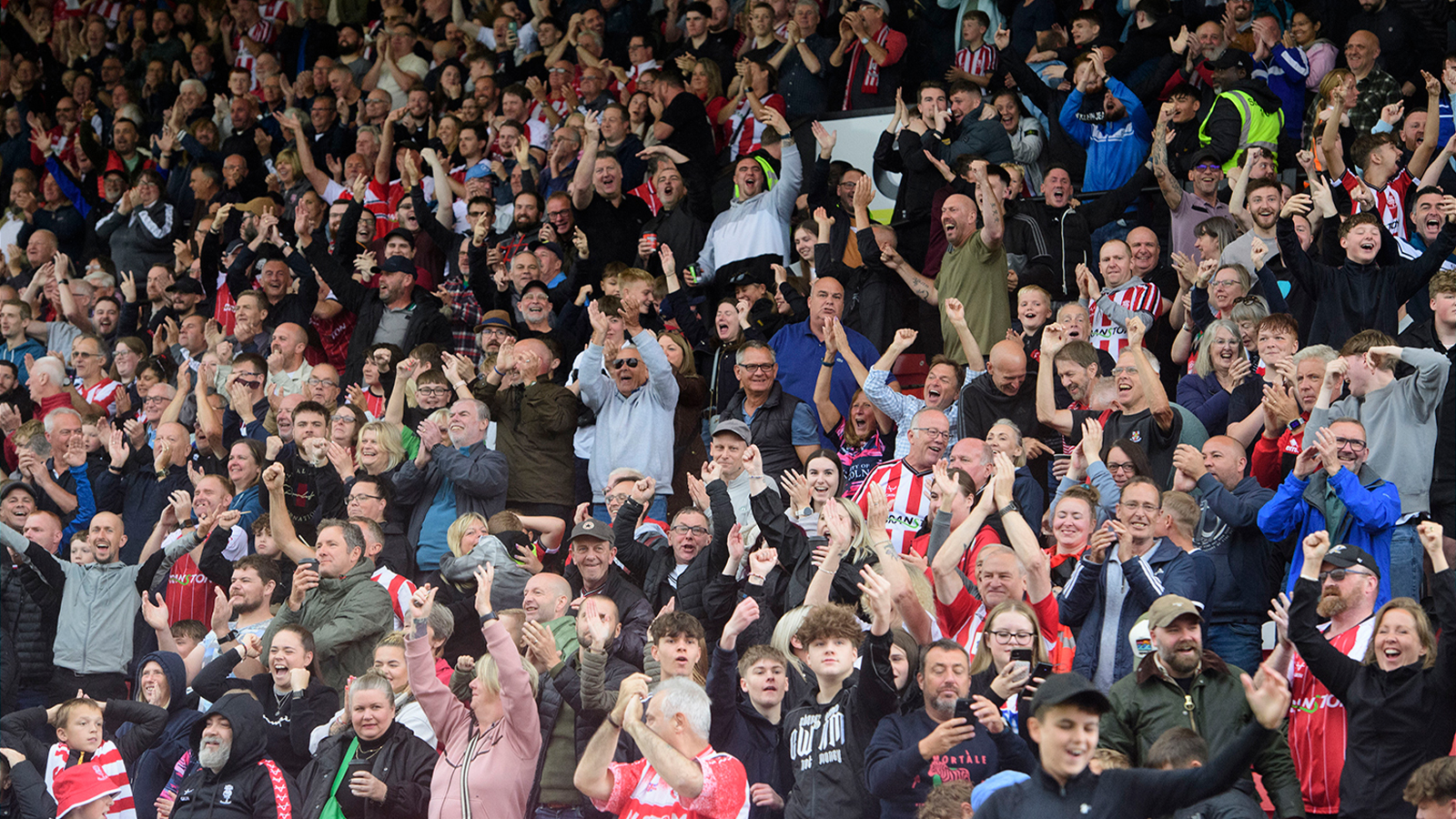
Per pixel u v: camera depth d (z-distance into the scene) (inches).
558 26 1013.8
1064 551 510.6
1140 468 530.0
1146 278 684.7
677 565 568.7
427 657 473.7
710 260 797.9
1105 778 306.3
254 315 832.3
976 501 550.0
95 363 879.7
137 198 1017.5
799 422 657.0
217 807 480.1
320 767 486.9
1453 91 676.7
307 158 992.9
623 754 462.3
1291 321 562.6
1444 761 360.2
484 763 462.6
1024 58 865.5
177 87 1162.6
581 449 700.0
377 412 745.0
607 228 812.0
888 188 837.2
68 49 1248.2
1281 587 490.9
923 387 717.9
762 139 833.5
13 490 715.4
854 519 519.8
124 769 526.3
